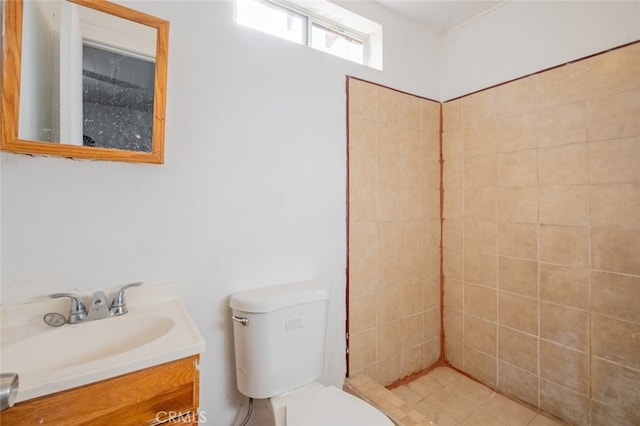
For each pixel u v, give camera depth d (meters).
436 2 1.63
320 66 1.45
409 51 1.79
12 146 0.83
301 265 1.40
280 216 1.34
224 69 1.19
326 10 1.55
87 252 0.97
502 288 1.63
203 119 1.15
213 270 1.18
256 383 1.12
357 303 1.59
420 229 1.84
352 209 1.56
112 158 0.96
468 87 1.79
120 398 0.68
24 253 0.89
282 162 1.34
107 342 0.90
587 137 1.32
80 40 0.93
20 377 0.61
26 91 0.85
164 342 0.78
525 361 1.54
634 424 1.20
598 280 1.29
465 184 1.81
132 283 1.01
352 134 1.56
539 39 1.48
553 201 1.43
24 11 0.85
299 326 1.20
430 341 1.90
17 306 0.87
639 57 1.19
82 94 0.93
